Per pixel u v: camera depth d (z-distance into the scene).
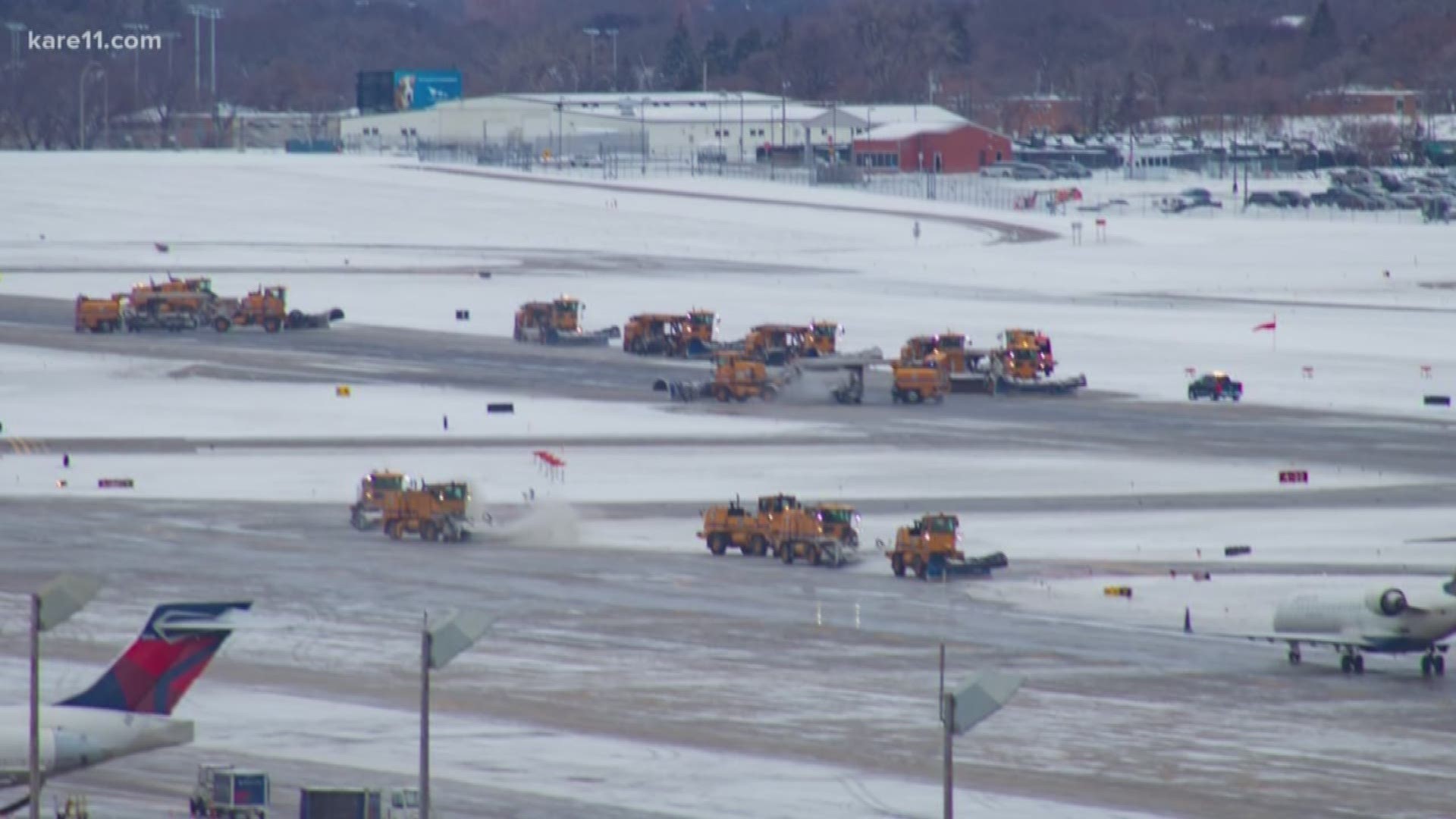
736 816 180.62
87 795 181.25
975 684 129.25
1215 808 186.12
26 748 160.25
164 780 188.25
